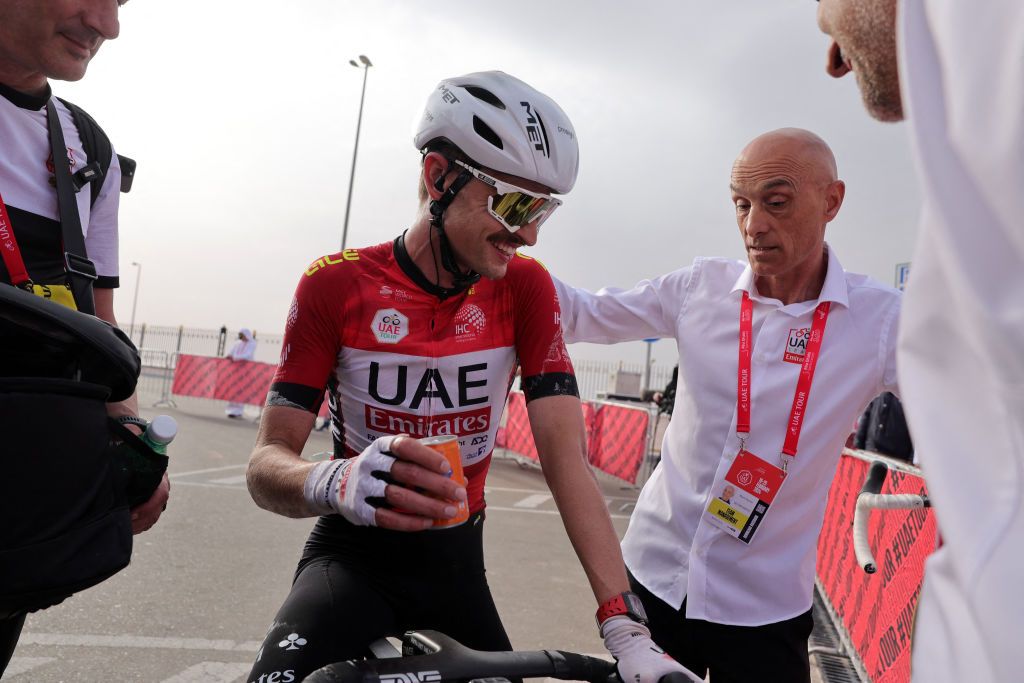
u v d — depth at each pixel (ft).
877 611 9.06
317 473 3.48
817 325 5.91
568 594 12.71
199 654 9.21
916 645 1.75
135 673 8.58
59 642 9.34
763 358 6.02
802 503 5.87
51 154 4.76
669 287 6.79
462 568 4.84
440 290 4.67
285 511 3.81
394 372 4.69
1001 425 1.56
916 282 1.77
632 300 6.90
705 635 5.85
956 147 1.62
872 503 4.69
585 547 4.19
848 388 5.87
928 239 1.75
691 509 6.03
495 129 4.07
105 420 3.49
